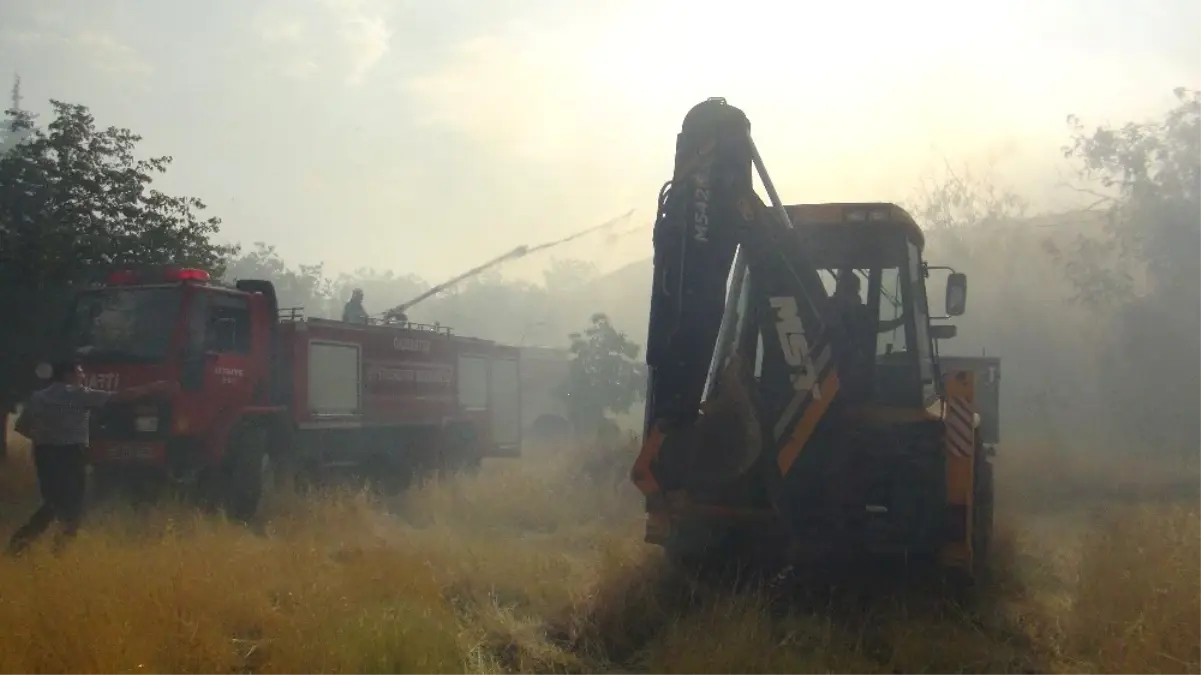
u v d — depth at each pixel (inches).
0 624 233.3
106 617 234.5
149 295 477.1
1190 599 268.2
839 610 300.0
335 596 273.1
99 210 589.0
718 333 313.9
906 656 258.4
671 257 301.4
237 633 256.7
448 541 396.2
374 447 617.6
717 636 262.5
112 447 458.3
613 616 288.4
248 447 492.4
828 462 319.9
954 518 311.9
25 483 535.8
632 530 441.4
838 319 318.0
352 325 593.6
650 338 301.3
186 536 369.1
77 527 364.5
